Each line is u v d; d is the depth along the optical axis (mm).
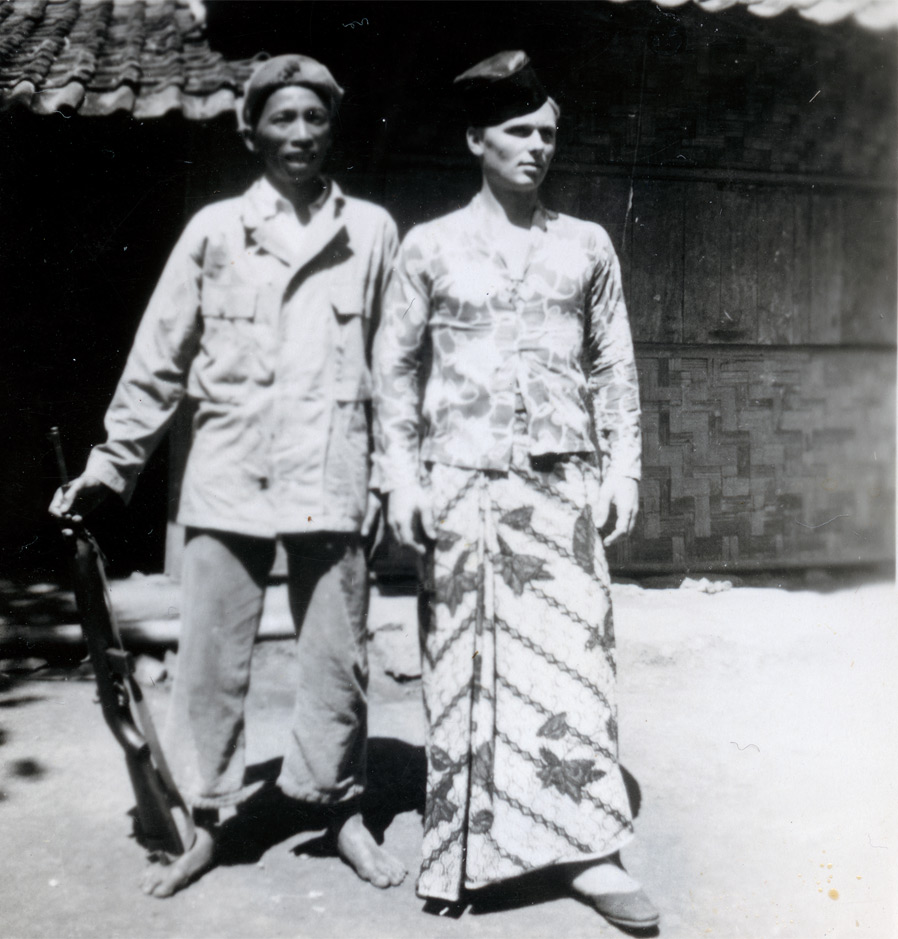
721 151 4117
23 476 4551
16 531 4531
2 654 3488
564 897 2082
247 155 3701
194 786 2080
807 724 3072
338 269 2057
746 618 3717
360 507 2082
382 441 2062
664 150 4051
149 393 2047
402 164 3740
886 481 4492
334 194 2090
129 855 2207
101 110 3479
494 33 3619
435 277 2049
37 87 3580
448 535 2021
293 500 2008
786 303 4297
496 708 2000
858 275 4387
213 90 3508
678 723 3100
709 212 4152
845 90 4211
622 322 2217
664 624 3611
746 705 3232
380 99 3689
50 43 3887
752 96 4121
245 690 2111
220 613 2041
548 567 2012
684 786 2650
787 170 4219
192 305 2035
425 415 2098
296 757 2131
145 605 3674
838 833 2383
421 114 3723
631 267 4086
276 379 2016
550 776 1978
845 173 4289
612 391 2199
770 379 4309
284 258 2018
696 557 4258
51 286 4453
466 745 1991
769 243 4246
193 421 2074
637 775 2723
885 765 2750
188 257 2021
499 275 2037
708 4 3514
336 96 2039
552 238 2094
